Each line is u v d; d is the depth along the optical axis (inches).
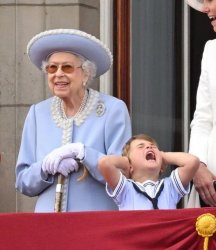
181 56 683.4
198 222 478.6
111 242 481.4
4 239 482.6
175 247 479.2
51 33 544.4
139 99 679.7
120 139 544.1
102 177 536.1
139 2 680.4
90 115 550.0
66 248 482.3
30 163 549.3
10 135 652.7
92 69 552.7
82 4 659.4
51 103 556.1
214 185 532.7
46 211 540.1
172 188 522.6
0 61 655.8
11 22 657.0
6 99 653.9
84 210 536.7
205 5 539.2
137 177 524.7
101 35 668.7
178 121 682.8
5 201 649.0
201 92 552.7
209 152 542.3
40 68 561.0
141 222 482.0
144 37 682.8
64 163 534.9
